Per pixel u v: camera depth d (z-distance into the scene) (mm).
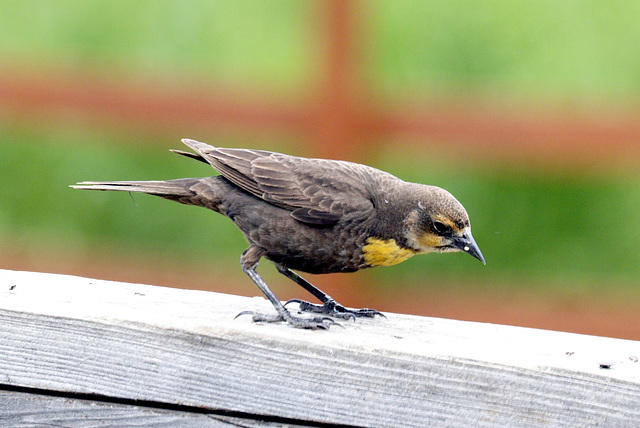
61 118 13594
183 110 13109
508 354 6188
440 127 12633
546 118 12703
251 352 6176
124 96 12969
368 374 6113
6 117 13898
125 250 14539
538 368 5977
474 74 15820
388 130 12711
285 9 16281
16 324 6285
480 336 6715
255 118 12953
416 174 14453
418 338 6527
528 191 15047
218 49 16281
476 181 14945
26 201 15477
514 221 15031
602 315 12922
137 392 6219
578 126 12500
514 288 13812
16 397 6316
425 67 15898
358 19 12977
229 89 13078
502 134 12578
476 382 6039
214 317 6539
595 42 15766
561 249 14836
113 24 16438
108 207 15469
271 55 16141
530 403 5992
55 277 7473
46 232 15266
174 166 15516
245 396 6180
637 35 15891
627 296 13695
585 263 14805
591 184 15000
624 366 6074
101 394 6242
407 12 16031
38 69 13430
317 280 12836
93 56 15156
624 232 14836
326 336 6273
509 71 15695
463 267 14625
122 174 15562
